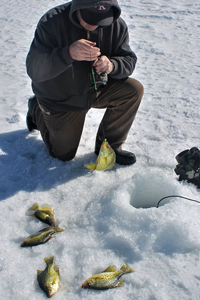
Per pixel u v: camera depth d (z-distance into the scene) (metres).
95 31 2.59
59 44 2.59
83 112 2.89
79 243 2.25
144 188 2.73
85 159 3.27
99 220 2.41
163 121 4.09
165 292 1.88
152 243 2.17
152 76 5.71
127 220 2.32
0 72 5.98
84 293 1.91
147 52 7.01
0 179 2.96
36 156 3.36
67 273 2.05
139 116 4.25
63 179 2.96
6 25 9.41
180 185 2.62
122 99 2.93
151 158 3.20
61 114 2.84
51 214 2.46
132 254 2.15
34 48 2.59
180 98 4.79
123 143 3.27
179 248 2.16
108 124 3.12
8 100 4.76
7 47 7.53
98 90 2.87
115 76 2.76
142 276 1.99
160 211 2.32
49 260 2.08
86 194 2.74
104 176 2.98
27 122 3.71
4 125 4.00
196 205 2.46
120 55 2.82
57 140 3.03
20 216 2.50
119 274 1.98
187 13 10.30
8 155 3.36
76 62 2.60
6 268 2.06
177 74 5.79
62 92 2.71
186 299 1.84
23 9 11.23
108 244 2.23
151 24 9.18
